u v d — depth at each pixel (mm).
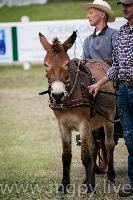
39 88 20500
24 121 15383
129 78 8297
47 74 8266
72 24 21328
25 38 22641
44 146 12555
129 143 8586
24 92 19938
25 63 24625
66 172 8891
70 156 8875
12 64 26859
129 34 8234
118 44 8344
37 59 22781
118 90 8859
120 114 8641
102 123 9477
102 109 9234
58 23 21641
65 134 8812
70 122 8734
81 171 10414
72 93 8523
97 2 9930
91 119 9031
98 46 10070
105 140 9602
